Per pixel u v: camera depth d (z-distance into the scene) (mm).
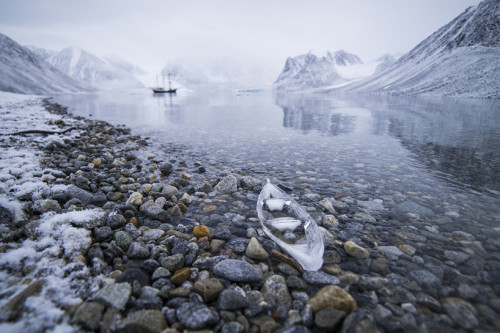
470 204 5488
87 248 3531
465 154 9445
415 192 6152
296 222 4359
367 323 2441
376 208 5348
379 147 10711
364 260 3645
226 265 3266
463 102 33969
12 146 8641
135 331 2342
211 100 54812
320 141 11992
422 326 2592
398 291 3055
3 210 3893
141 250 3557
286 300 2867
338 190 6328
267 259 3658
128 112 26641
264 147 10875
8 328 2227
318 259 3547
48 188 5203
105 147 10383
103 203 5199
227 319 2570
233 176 6535
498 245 4008
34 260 3131
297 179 7113
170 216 4887
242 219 4867
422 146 10742
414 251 3850
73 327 2332
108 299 2625
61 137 11055
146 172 7555
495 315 2721
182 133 14250
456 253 3770
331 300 2717
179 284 3088
